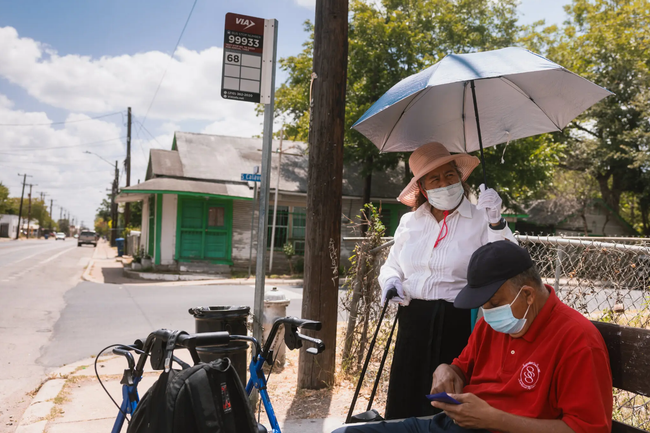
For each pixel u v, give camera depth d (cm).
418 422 218
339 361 537
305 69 1925
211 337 197
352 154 1684
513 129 339
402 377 272
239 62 399
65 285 1394
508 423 179
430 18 1745
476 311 281
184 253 1742
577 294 345
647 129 2219
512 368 196
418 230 283
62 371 557
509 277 187
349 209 1941
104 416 403
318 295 447
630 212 3456
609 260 336
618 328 196
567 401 175
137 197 1991
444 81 250
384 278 281
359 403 424
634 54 2267
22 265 2103
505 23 1848
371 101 1648
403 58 1659
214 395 186
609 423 172
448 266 265
